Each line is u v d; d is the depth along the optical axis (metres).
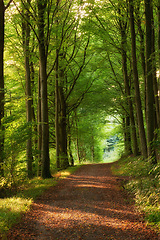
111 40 17.89
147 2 11.46
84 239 5.62
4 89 10.41
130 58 19.09
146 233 5.61
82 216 7.22
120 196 9.63
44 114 15.62
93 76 26.48
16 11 16.78
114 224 6.41
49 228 6.34
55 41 16.38
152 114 11.38
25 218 7.11
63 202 9.15
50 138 28.55
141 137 14.62
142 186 9.06
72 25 19.20
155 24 13.42
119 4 15.07
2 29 10.88
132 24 13.73
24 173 11.11
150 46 11.66
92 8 16.41
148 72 11.50
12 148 9.98
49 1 14.70
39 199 9.72
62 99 23.91
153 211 6.59
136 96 14.40
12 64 19.91
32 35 17.41
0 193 9.85
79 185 12.60
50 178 15.12
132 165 15.08
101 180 13.88
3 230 5.78
